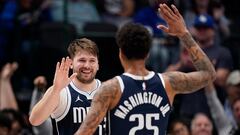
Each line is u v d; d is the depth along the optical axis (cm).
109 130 783
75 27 1568
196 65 808
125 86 783
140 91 786
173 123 1270
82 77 879
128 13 1709
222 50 1469
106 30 1559
